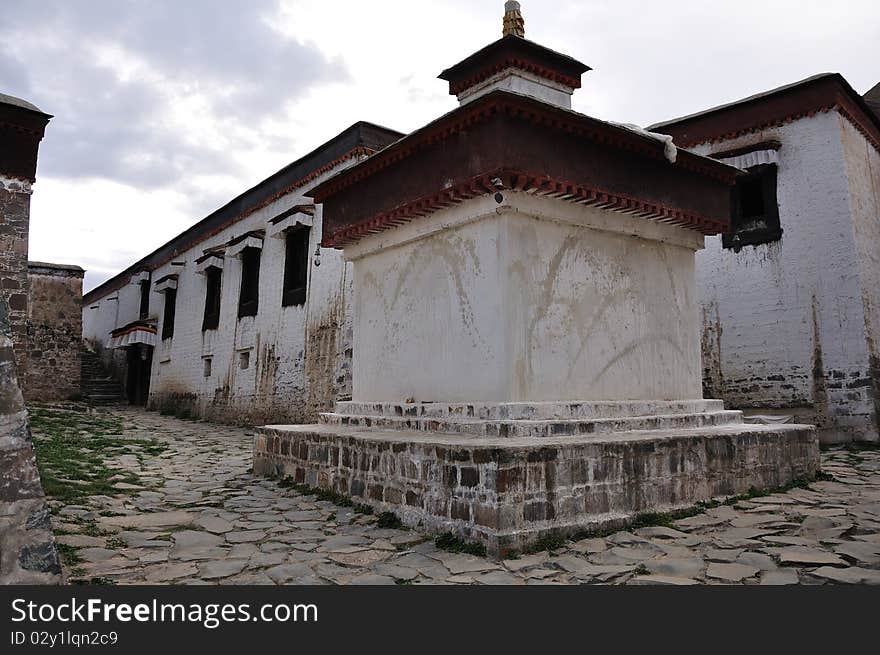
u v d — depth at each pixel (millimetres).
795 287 13281
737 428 8055
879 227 13953
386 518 6359
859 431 12227
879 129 14867
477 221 7270
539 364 6938
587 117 6859
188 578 4668
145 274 28016
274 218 17906
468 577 4691
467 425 6660
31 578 3795
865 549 5152
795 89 13453
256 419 18203
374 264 9156
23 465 3918
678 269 8664
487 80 9359
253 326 19016
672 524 6121
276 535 5922
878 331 12992
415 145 7531
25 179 13734
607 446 6031
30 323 22500
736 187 14297
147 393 27078
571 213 7305
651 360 8094
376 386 8820
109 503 7152
